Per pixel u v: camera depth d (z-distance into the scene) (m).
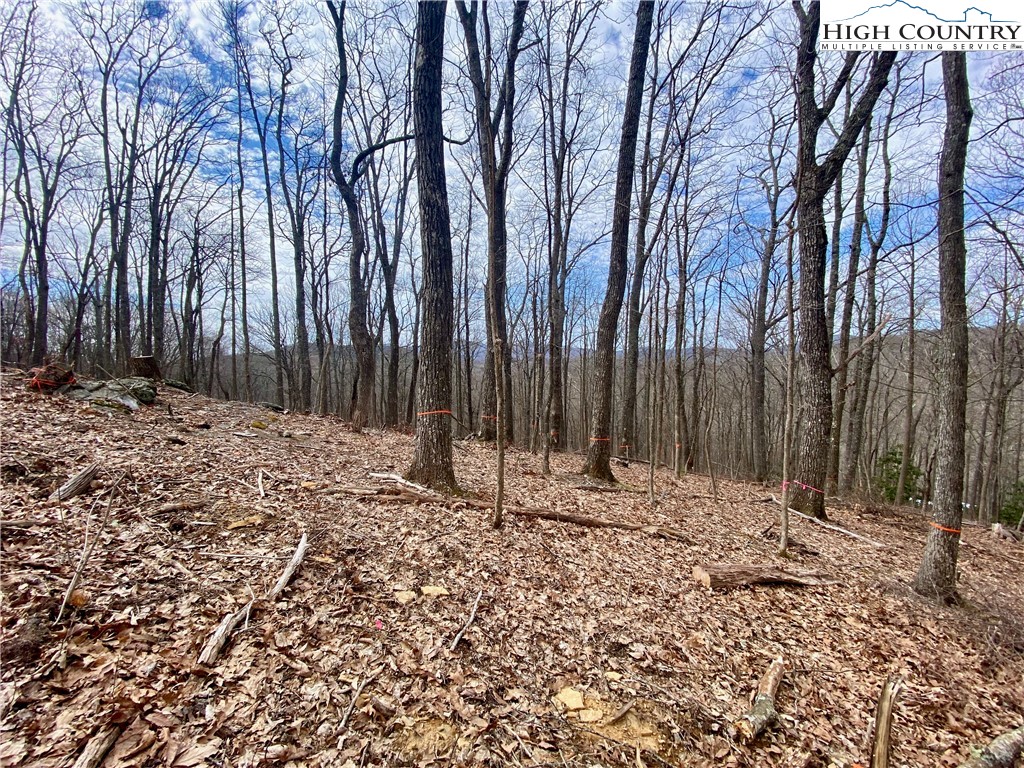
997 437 16.91
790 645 4.09
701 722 3.03
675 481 11.24
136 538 3.69
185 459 5.48
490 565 4.43
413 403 20.88
